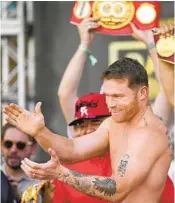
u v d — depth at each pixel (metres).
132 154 6.74
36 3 19.48
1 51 21.00
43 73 19.55
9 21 20.36
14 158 11.92
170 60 8.07
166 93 8.37
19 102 20.33
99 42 18.88
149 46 10.23
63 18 19.38
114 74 6.76
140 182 6.76
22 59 20.28
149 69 18.16
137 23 10.51
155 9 10.49
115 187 6.53
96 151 7.38
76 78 10.74
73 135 10.08
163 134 6.95
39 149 18.70
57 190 8.81
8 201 11.50
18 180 11.77
